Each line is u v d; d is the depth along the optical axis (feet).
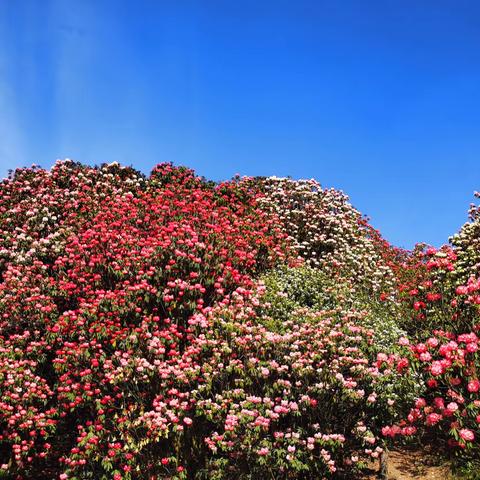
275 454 24.79
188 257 36.45
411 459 27.45
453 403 22.06
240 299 33.50
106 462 26.45
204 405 27.07
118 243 40.27
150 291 34.12
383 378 26.76
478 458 24.02
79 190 52.70
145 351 31.09
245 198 56.18
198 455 27.04
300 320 31.94
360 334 30.71
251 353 28.22
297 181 60.90
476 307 26.99
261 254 43.88
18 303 37.19
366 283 48.14
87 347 31.50
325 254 53.88
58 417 31.58
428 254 32.48
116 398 30.12
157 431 26.81
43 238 45.34
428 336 28.96
